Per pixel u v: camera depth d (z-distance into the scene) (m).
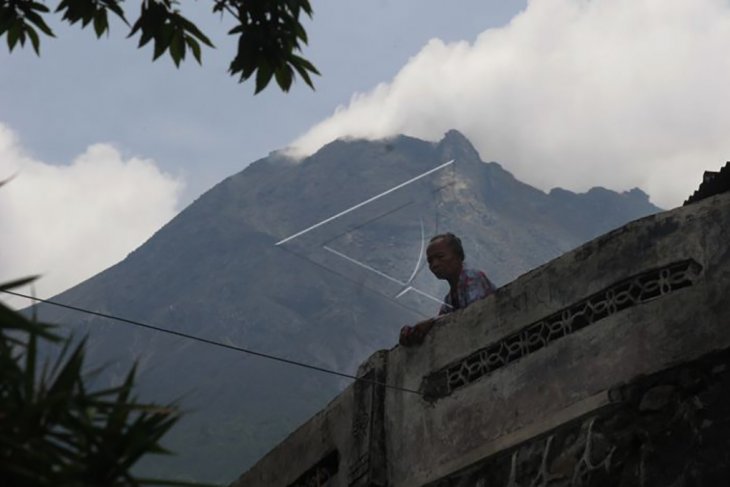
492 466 16.12
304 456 19.39
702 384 14.59
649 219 15.26
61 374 9.04
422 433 17.06
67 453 8.93
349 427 18.34
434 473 16.73
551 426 15.44
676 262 14.98
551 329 15.87
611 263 15.41
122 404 9.09
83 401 9.04
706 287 14.77
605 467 14.81
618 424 14.90
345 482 18.23
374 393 17.86
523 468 15.67
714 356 14.60
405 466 17.22
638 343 14.98
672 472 14.42
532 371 15.87
